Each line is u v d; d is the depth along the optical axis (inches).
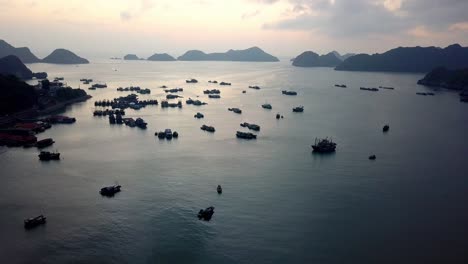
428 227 3326.8
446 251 2979.8
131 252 2881.4
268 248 2957.7
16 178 4234.7
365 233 3203.7
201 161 4889.3
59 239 3034.0
